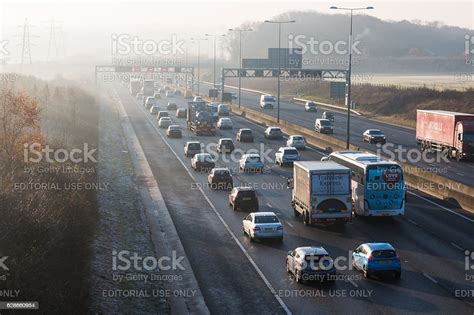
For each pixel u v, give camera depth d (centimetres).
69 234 6059
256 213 6912
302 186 7556
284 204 8638
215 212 8256
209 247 6650
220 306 4944
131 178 10700
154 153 13650
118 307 4903
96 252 6241
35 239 5353
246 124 19538
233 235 7112
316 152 13412
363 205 7575
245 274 5728
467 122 12088
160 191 9669
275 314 4716
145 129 18188
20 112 9131
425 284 5341
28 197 6141
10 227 5341
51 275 5022
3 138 8694
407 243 6662
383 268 5459
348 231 7206
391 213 7556
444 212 8119
